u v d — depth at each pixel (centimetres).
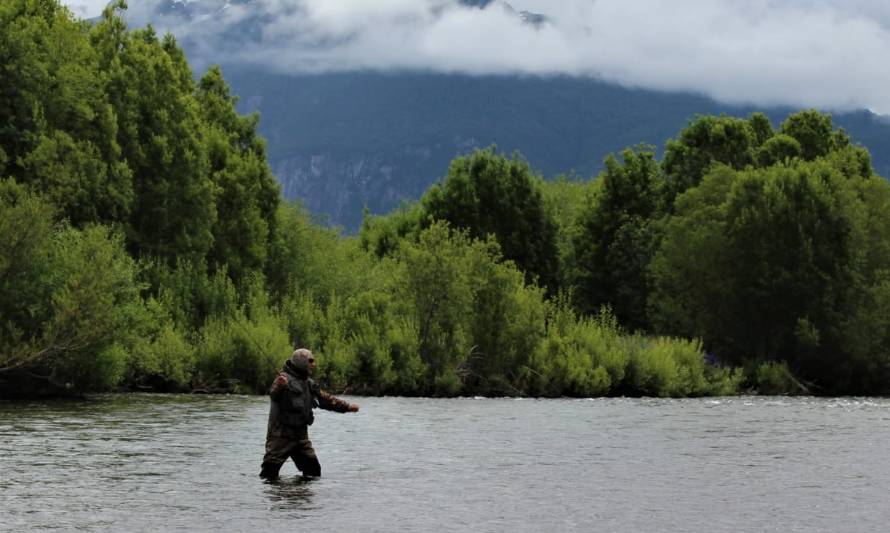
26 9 5922
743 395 6519
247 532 1408
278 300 6650
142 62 6384
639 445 2664
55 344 4122
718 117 9419
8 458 2177
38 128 5247
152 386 4956
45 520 1479
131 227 5906
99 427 2928
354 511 1591
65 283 4156
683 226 7744
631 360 5991
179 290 5431
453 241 5916
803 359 7375
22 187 4644
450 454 2395
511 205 9112
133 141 6122
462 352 5562
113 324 4228
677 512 1623
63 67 5591
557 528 1477
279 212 7575
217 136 7381
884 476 2070
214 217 6581
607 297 9094
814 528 1502
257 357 5031
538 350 5738
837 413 4266
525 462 2250
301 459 1962
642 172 9394
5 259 4156
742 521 1552
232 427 2956
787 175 7562
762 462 2305
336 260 7412
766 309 7338
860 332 7194
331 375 5272
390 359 5388
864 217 7594
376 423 3322
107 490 1756
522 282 5919
